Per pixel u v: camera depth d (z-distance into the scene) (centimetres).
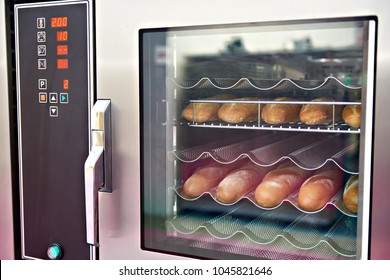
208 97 132
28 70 136
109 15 126
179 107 128
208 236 126
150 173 127
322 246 117
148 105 125
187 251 125
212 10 116
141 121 126
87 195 126
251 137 133
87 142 132
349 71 108
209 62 121
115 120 128
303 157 122
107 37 127
